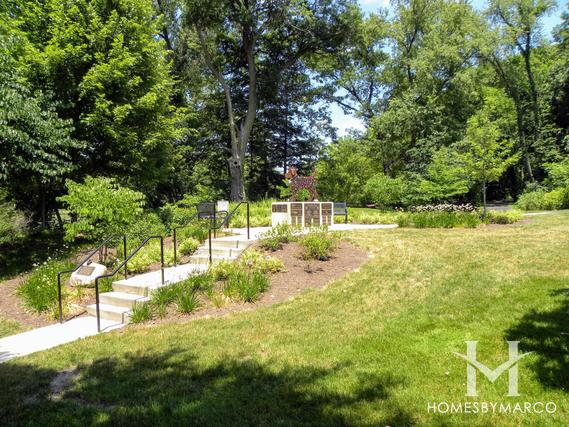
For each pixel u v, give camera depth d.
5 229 13.25
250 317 6.41
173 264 9.67
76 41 14.54
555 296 6.20
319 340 5.38
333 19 28.58
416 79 32.16
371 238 10.75
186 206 21.11
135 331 6.21
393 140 33.09
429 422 3.44
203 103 33.72
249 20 26.41
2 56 11.08
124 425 3.55
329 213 13.97
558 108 35.16
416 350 4.88
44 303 7.62
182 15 26.14
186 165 30.42
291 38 30.22
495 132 14.27
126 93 15.52
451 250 9.29
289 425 3.43
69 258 11.05
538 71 37.91
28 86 12.96
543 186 28.70
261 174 39.62
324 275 8.27
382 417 3.52
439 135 28.34
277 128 36.94
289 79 33.53
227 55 31.52
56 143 12.08
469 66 32.72
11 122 11.27
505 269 7.77
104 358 5.17
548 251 8.65
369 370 4.43
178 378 4.46
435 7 32.78
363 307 6.57
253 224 15.02
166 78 18.86
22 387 4.42
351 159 26.09
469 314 5.88
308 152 38.59
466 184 19.12
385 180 23.34
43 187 14.88
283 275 8.26
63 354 5.40
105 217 10.39
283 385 4.17
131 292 7.75
